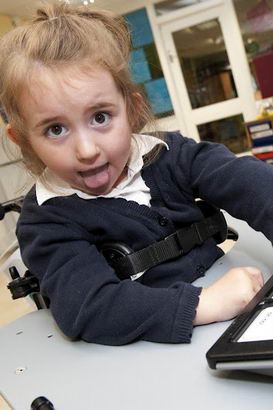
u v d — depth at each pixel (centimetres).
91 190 63
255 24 457
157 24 477
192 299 49
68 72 52
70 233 60
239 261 68
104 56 56
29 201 68
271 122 258
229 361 36
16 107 56
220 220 73
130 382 42
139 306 49
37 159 64
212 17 465
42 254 59
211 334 46
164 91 488
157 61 484
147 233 64
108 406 39
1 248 243
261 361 34
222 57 475
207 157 70
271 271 61
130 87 62
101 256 59
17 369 51
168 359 44
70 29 59
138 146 71
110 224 63
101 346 51
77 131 52
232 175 64
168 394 38
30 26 60
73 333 52
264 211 59
